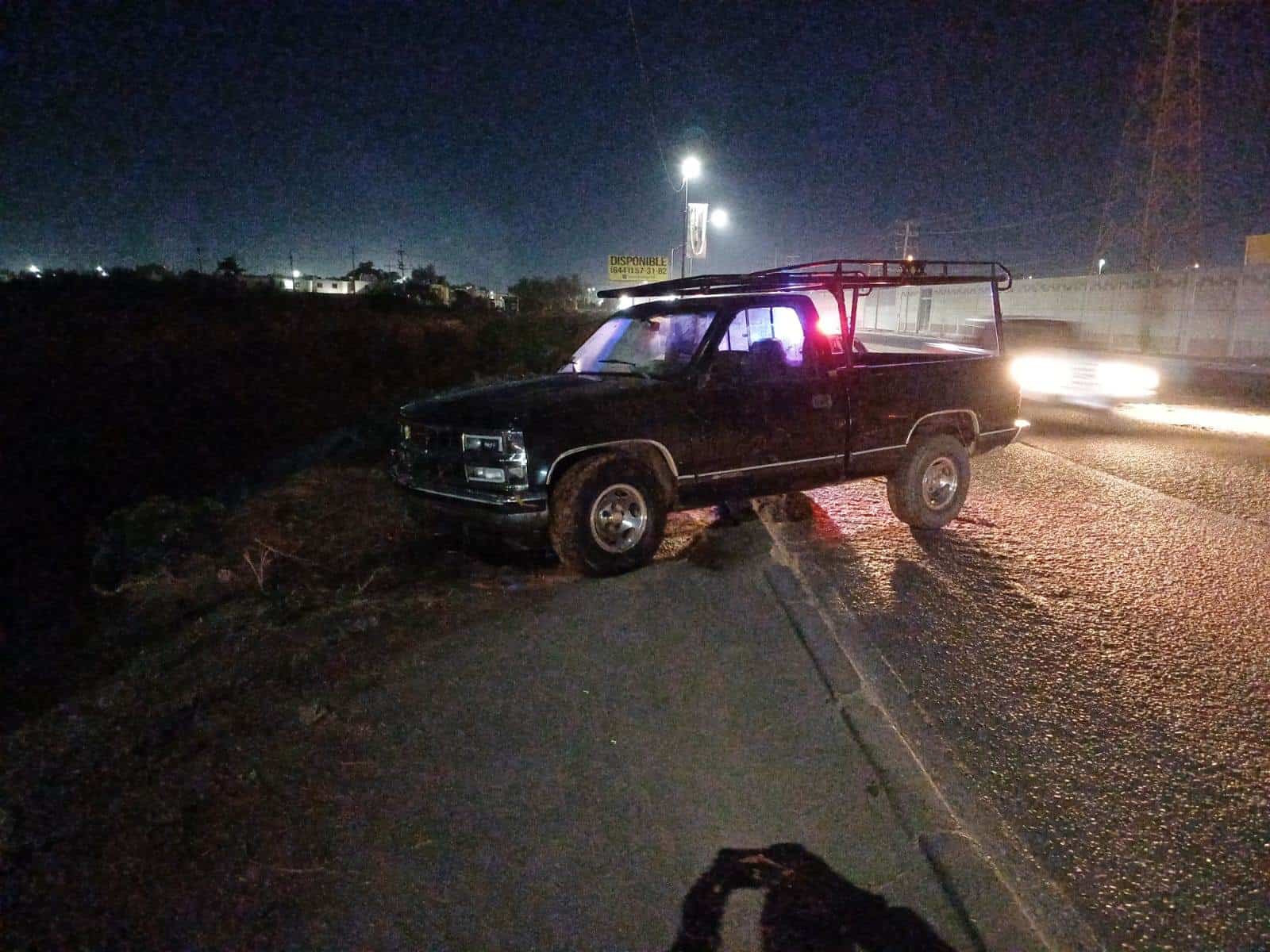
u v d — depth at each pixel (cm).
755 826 344
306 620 559
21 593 734
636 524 639
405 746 406
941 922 292
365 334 2367
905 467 749
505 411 598
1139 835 335
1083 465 1094
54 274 3372
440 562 684
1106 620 554
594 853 330
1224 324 3616
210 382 1650
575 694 454
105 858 335
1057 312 4928
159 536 750
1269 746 400
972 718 425
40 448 1127
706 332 664
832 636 514
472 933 292
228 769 390
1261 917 290
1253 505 868
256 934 294
